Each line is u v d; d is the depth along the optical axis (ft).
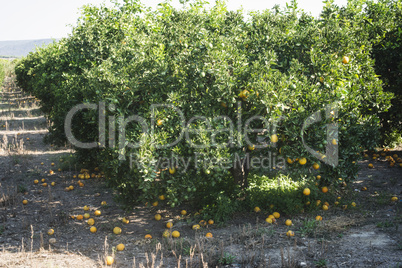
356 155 20.27
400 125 32.81
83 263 15.44
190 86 18.24
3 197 23.50
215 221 20.02
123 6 31.60
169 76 18.49
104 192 26.55
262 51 20.10
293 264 14.21
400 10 31.09
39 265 15.01
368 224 18.85
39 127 53.26
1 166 32.86
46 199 24.88
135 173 18.19
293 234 17.83
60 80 37.14
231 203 20.80
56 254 16.38
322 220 19.65
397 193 23.44
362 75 24.56
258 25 21.91
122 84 18.26
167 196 18.03
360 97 21.22
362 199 22.84
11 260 15.44
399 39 29.48
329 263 14.56
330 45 19.26
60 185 28.09
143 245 17.54
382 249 15.55
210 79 18.17
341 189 23.72
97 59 28.86
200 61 17.69
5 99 91.30
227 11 26.61
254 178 24.17
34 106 76.89
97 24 30.01
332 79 18.26
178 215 21.56
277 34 20.79
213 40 18.89
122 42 27.61
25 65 84.99
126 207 20.27
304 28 21.80
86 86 21.99
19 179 29.35
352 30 21.75
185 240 17.74
